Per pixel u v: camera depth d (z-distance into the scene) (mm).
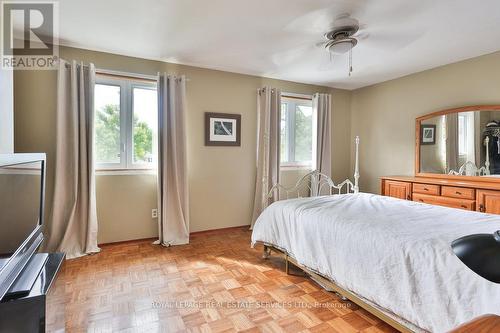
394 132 4012
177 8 2082
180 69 3387
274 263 2643
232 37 2598
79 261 2654
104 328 1649
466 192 2854
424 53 2980
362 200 2602
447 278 1252
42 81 2729
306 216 2135
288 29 2424
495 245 629
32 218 1472
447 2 1970
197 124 3514
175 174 3229
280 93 3904
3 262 1137
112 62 3031
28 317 1106
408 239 1486
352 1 1968
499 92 2910
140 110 3236
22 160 1323
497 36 2537
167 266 2559
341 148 4645
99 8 2086
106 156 3088
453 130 3305
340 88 4586
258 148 3857
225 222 3756
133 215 3211
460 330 571
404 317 1386
